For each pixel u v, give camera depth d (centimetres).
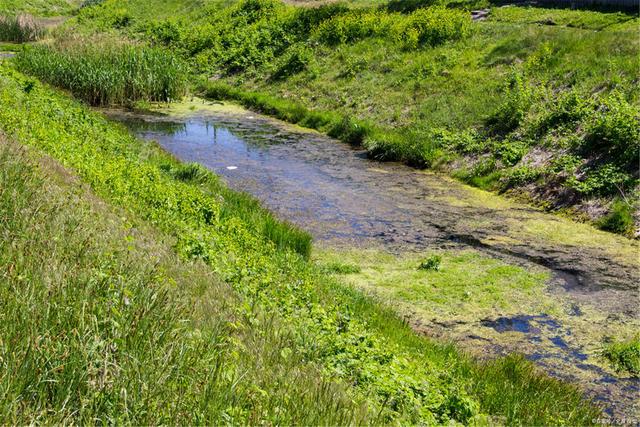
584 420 779
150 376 435
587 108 1934
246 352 593
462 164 2044
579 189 1666
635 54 2173
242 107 3139
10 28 4775
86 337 452
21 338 424
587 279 1285
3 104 1634
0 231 630
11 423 364
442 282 1260
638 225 1511
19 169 845
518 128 2080
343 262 1352
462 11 3403
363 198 1798
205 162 2117
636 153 1667
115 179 1238
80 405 400
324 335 777
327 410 513
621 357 985
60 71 2981
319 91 3003
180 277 785
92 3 6191
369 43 3297
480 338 1054
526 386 859
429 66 2773
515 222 1617
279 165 2117
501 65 2558
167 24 4494
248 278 924
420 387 702
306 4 4378
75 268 566
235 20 4209
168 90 3198
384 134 2333
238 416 441
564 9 3197
